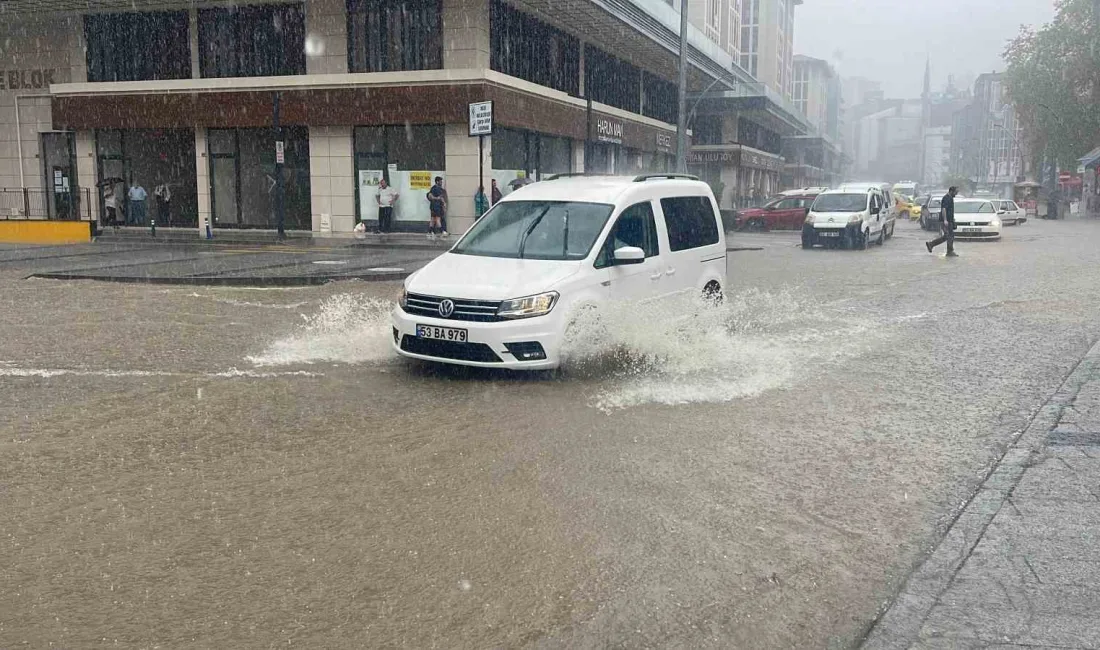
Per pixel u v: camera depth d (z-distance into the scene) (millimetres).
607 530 4266
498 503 4609
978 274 17422
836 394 7121
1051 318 11336
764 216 38062
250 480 4941
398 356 8344
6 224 25875
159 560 3898
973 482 5012
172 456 5367
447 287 7484
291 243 24469
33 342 9164
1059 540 4047
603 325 7648
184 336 9508
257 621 3363
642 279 8273
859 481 5023
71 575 3750
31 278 14938
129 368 7898
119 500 4621
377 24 26969
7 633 3268
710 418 6332
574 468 5184
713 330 9492
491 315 7188
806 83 121375
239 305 11953
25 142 31047
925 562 3844
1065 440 5688
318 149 27844
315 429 5961
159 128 29266
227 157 29141
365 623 3352
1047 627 3256
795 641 3264
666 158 45094
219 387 7156
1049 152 61438
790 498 4738
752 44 94125
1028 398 7027
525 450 5520
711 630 3332
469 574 3773
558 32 32062
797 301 13258
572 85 33406
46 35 30188
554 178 9477
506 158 28359
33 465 5176
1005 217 46062
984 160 137250
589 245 7887
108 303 12078
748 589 3666
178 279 14391
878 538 4215
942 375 7883
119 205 30438
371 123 26703
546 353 7219
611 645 3209
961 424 6242
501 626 3336
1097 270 18000
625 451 5520
